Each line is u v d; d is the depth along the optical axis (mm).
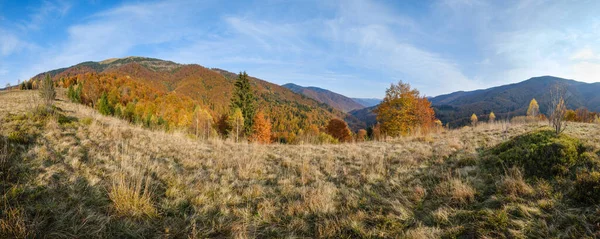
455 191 4410
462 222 3541
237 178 6277
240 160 7688
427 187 5172
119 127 10539
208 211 4320
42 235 3029
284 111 163000
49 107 10297
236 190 5445
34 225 3078
